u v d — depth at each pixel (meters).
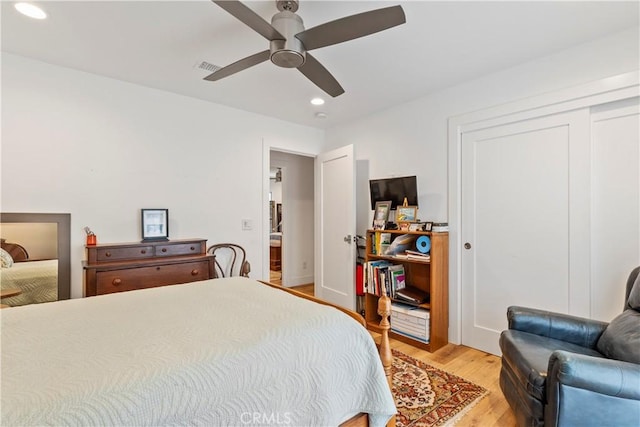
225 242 3.45
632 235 2.06
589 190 2.21
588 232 2.21
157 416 0.85
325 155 4.09
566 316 1.94
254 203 3.67
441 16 1.87
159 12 1.85
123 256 2.62
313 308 1.50
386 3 1.75
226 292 1.83
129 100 2.86
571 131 2.29
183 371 0.94
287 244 5.28
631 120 2.07
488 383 2.25
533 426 1.50
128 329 1.23
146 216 2.90
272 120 3.83
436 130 3.07
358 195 3.88
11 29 2.03
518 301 2.57
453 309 2.95
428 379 2.30
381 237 3.29
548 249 2.41
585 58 2.20
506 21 1.93
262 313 1.42
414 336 2.90
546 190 2.42
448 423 1.81
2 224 2.33
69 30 2.04
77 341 1.12
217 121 3.39
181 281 2.78
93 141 2.69
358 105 3.42
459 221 2.91
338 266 3.85
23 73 2.40
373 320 3.40
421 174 3.20
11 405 0.76
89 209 2.67
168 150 3.08
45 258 2.48
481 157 2.78
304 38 1.66
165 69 2.60
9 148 2.36
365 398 1.31
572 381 1.34
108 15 1.88
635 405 1.31
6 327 1.26
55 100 2.52
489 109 2.69
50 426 0.73
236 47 2.25
